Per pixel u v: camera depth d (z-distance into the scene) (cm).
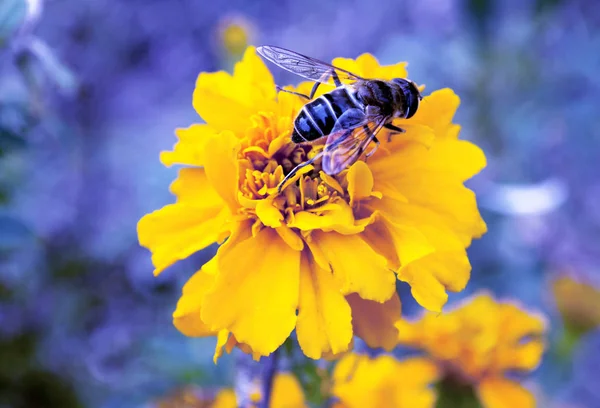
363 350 16
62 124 20
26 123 17
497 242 22
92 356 20
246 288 14
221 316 13
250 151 14
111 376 20
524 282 21
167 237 14
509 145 24
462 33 24
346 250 14
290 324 14
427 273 14
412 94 15
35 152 19
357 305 14
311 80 15
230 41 21
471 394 16
